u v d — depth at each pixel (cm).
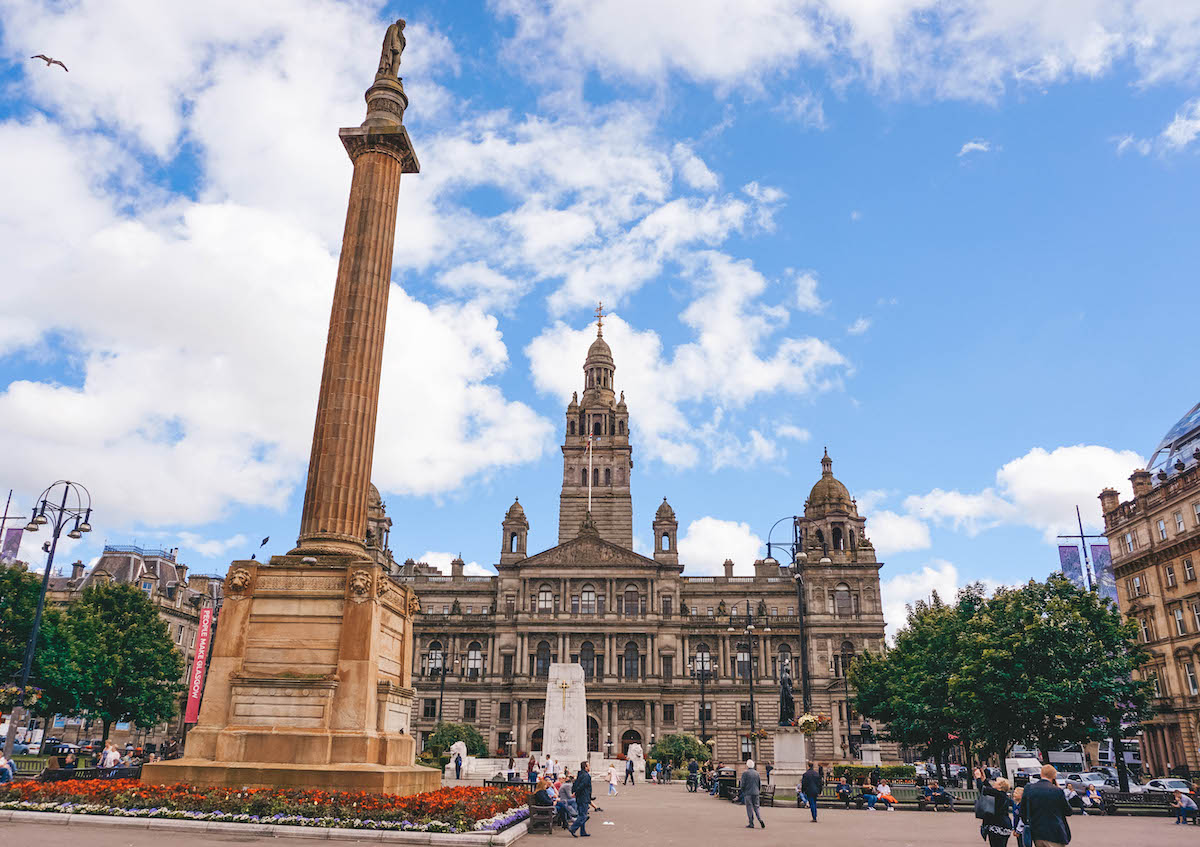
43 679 5959
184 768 2466
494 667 11088
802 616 5109
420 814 2203
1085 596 5284
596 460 13100
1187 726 6981
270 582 2719
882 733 9125
